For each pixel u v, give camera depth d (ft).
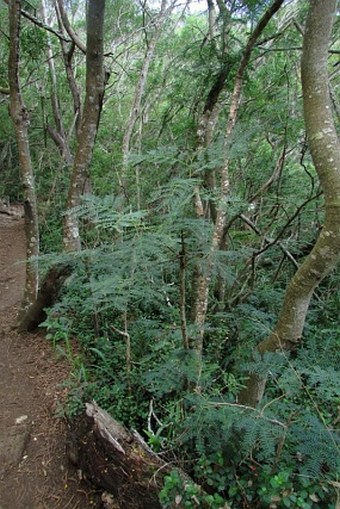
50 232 26.23
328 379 6.34
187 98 18.70
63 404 10.33
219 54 12.38
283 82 16.02
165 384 7.93
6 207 40.55
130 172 16.22
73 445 8.66
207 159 6.82
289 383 6.54
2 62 26.11
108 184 21.66
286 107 14.60
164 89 27.30
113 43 34.27
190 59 18.56
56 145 32.68
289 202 14.08
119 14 30.66
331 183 5.48
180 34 29.73
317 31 5.61
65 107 36.47
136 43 33.65
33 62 27.84
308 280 6.07
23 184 14.78
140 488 6.89
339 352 8.86
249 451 6.00
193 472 7.34
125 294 6.82
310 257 5.95
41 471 8.75
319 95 5.71
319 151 5.62
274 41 15.44
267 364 6.64
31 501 8.05
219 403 6.63
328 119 5.66
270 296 12.62
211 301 12.68
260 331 9.50
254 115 15.15
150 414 8.70
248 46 8.90
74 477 8.50
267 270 15.87
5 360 13.14
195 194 6.48
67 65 21.58
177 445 7.51
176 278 10.90
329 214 5.53
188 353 7.98
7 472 8.71
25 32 20.57
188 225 6.03
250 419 6.16
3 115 38.75
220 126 15.76
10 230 32.63
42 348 13.58
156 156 6.64
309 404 7.43
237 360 10.30
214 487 6.93
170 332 9.75
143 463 7.13
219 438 6.75
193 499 6.44
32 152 37.83
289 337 6.81
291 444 6.78
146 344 10.95
